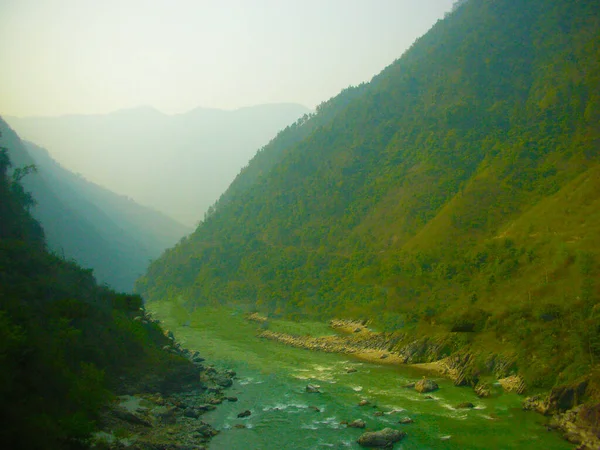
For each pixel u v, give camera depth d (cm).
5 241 8025
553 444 4691
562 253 8094
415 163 15200
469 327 7838
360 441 4841
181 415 5622
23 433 3816
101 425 4897
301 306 12444
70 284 8012
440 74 18825
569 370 5712
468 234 10656
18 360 4575
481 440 4831
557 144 11944
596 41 14612
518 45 17562
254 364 8225
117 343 6712
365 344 9056
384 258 12125
